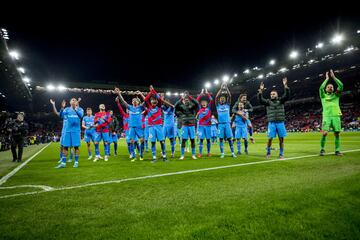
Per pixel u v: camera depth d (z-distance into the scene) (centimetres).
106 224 241
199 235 213
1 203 317
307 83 5209
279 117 728
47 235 220
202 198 315
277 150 1023
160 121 768
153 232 220
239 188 359
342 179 380
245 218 245
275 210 262
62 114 723
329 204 275
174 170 554
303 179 399
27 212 280
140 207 288
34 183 457
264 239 205
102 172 565
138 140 896
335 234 211
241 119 939
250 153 945
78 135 716
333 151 854
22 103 5247
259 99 765
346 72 4622
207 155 905
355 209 259
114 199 323
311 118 4741
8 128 985
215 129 1652
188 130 820
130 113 863
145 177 473
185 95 827
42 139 4156
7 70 3297
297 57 4016
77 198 333
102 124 888
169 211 271
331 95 730
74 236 217
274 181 396
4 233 225
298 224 229
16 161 977
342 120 4188
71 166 717
